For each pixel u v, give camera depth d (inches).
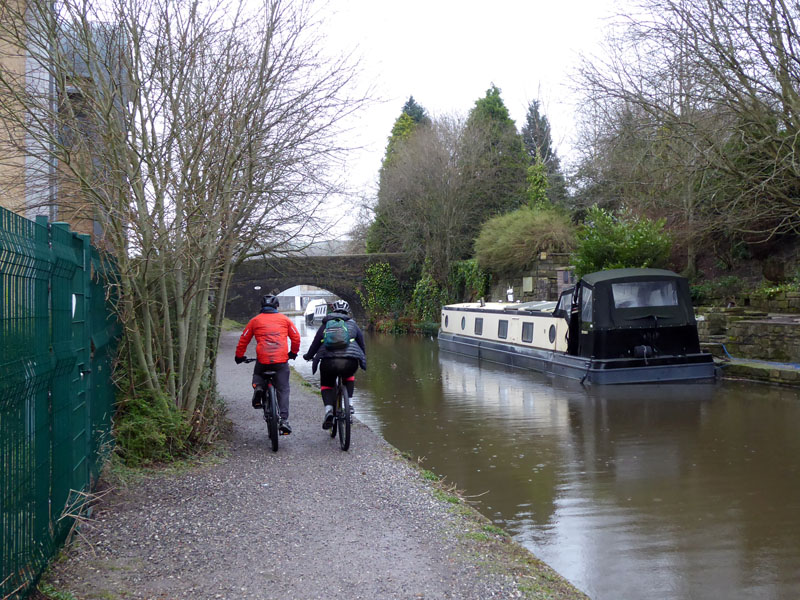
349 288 1695.4
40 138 230.5
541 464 324.5
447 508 206.8
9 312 117.0
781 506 253.8
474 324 965.8
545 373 709.3
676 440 374.3
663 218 897.5
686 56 628.4
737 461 324.8
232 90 267.9
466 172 1562.5
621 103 700.7
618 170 932.6
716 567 194.2
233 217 278.8
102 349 229.9
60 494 159.5
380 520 193.6
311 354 308.5
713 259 1051.9
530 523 236.7
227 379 549.3
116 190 243.9
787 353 612.1
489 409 491.5
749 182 647.1
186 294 277.6
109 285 232.5
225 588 145.5
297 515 197.5
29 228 134.9
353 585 147.6
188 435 273.4
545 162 1638.8
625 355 618.5
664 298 623.5
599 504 259.1
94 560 159.3
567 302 698.2
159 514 195.6
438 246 1557.6
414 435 399.2
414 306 1644.9
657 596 174.2
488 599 141.3
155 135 256.8
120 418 261.4
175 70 263.7
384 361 904.9
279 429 291.4
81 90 237.8
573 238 1173.7
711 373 611.2
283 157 289.3
